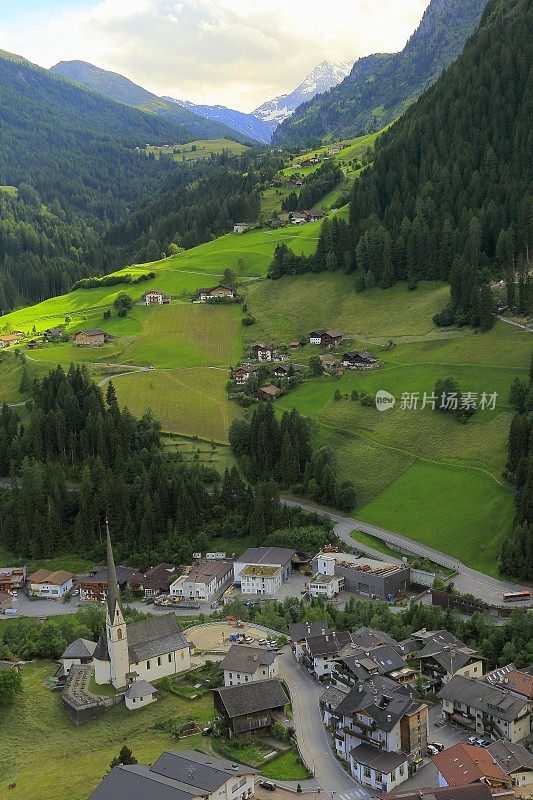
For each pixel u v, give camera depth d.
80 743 150.25
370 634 177.38
